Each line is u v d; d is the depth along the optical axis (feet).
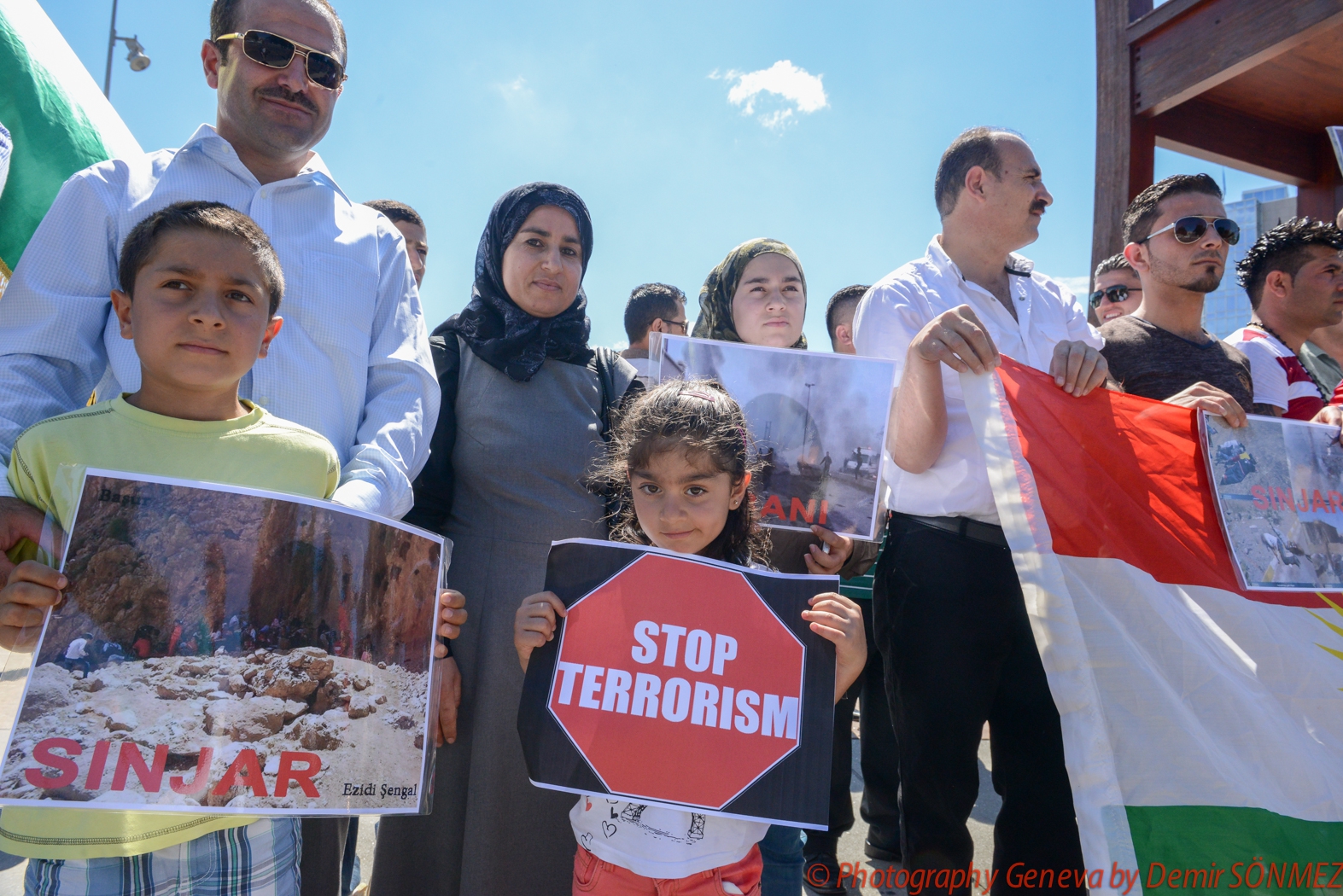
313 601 4.77
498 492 7.29
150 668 4.34
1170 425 7.59
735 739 5.39
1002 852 7.57
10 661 4.18
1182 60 16.79
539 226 7.80
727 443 6.07
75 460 4.77
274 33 6.63
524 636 5.52
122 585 4.36
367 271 7.02
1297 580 7.30
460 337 8.04
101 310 6.10
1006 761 7.72
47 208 7.54
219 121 7.02
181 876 4.65
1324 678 6.88
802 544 7.54
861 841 11.28
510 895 6.57
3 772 4.01
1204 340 9.78
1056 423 7.20
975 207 8.38
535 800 6.71
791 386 7.51
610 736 5.34
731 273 10.22
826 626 5.59
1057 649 6.08
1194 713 6.27
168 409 5.12
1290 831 5.75
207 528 4.58
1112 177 17.93
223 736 4.42
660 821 5.37
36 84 7.68
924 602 7.47
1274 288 11.13
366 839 11.19
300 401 6.25
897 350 8.04
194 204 5.26
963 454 7.56
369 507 5.56
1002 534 7.48
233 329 5.00
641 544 6.28
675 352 7.62
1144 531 7.04
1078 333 9.48
